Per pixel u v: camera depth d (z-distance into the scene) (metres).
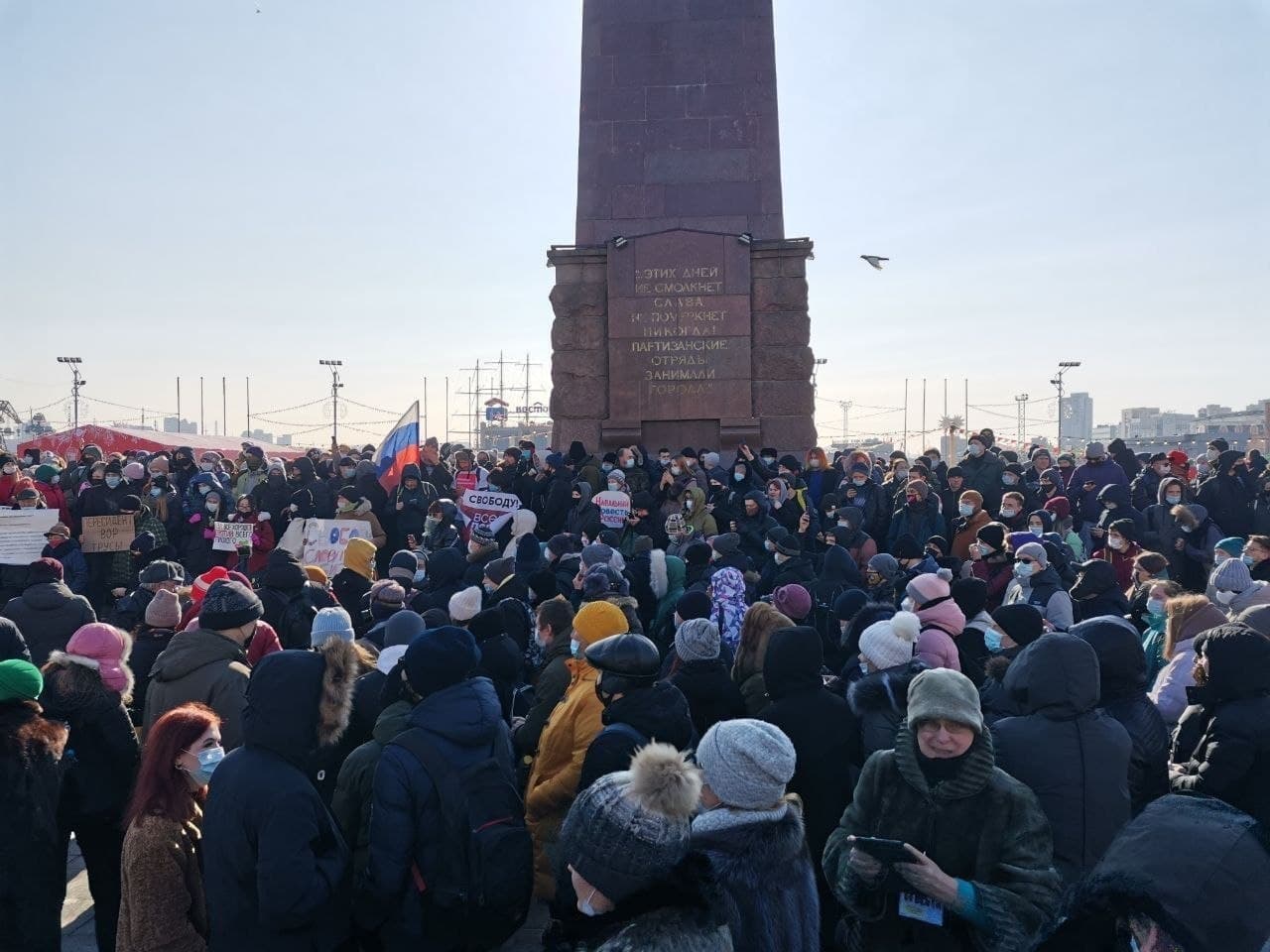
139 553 13.85
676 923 2.81
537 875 6.02
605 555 9.68
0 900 4.67
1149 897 2.20
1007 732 4.36
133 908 4.31
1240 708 4.62
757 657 6.49
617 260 17.78
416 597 9.58
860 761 5.31
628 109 18.17
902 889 3.86
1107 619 5.04
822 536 12.32
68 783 5.35
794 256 17.61
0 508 12.70
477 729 4.59
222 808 4.03
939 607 6.58
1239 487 14.52
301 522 14.02
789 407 17.59
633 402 17.80
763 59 18.06
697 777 2.97
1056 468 15.86
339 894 4.20
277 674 4.11
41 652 8.30
